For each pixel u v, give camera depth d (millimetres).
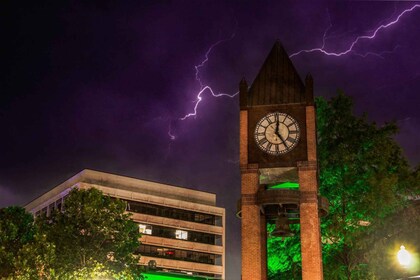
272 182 39156
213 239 141250
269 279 45406
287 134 36969
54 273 41781
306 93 37594
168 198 137500
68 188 127562
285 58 39594
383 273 43656
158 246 132750
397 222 44562
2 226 49875
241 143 37375
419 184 45125
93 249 45375
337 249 45250
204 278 57344
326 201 36594
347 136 46688
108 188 128750
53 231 45750
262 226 38250
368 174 44938
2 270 46031
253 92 38438
